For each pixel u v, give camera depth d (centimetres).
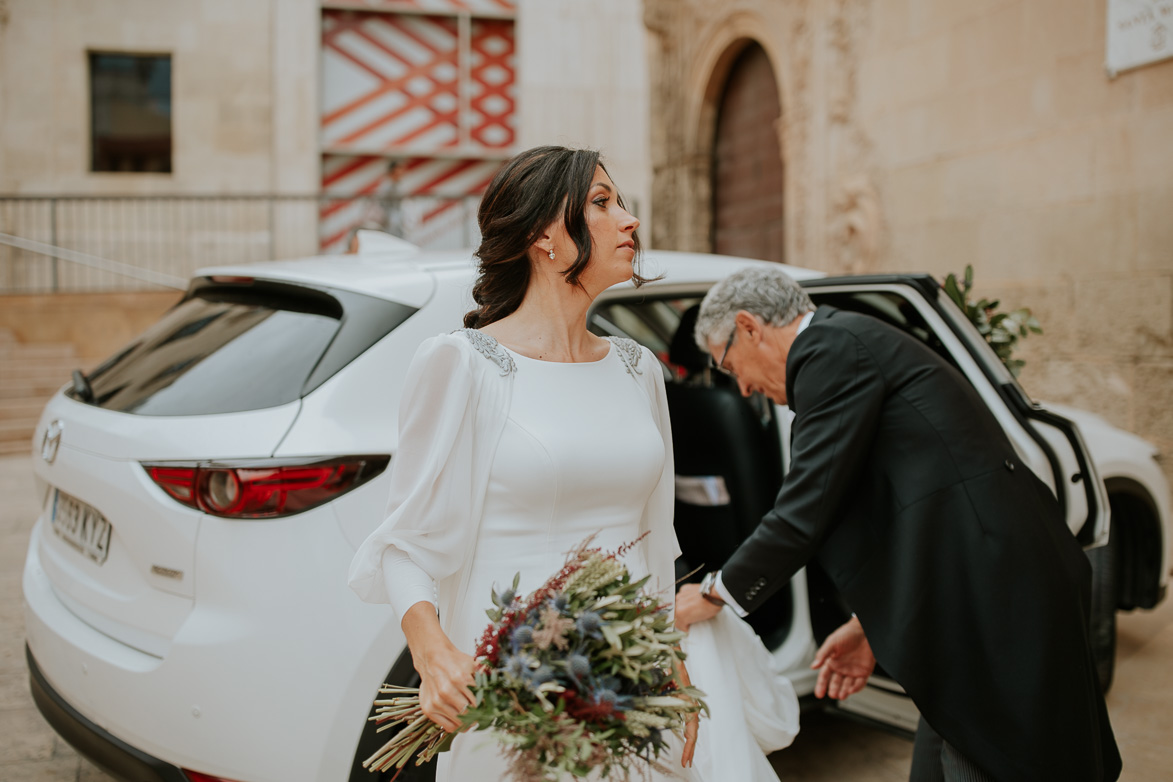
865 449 174
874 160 622
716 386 294
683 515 275
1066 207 472
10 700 291
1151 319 427
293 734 168
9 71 1072
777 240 795
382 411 186
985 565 164
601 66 1257
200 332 227
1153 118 424
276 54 1148
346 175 1240
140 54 1126
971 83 534
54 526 227
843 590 175
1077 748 157
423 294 204
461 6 1239
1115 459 296
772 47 757
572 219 131
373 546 124
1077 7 460
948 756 167
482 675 108
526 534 127
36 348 830
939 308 230
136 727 178
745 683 185
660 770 127
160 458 181
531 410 127
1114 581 298
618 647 105
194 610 174
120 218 1107
